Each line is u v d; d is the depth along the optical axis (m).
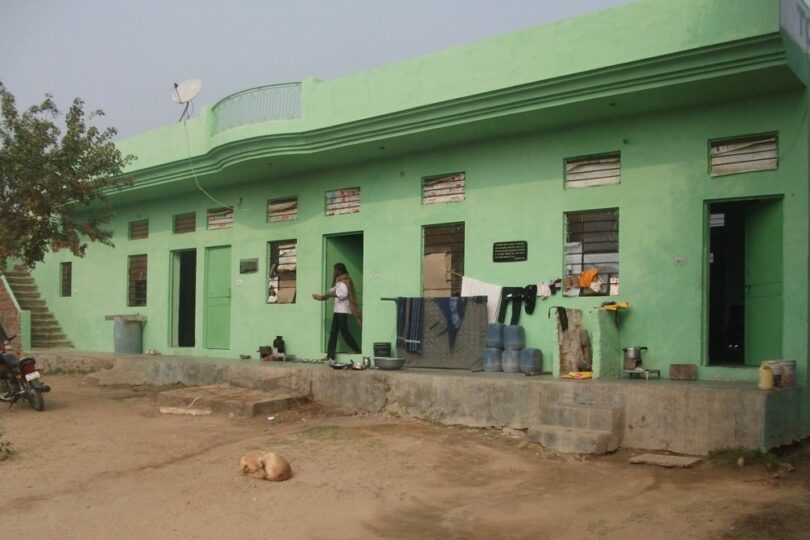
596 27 8.62
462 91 9.65
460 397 8.84
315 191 12.70
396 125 10.36
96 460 6.89
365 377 9.79
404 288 11.35
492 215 10.42
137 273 16.36
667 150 8.99
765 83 8.01
